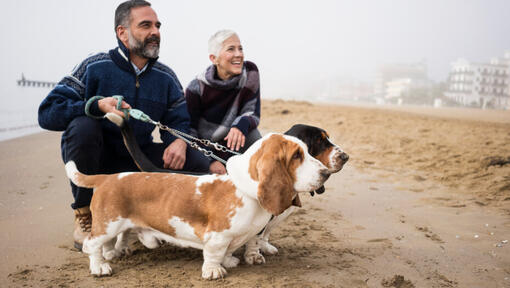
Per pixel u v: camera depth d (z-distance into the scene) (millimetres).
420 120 16750
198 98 5016
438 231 4648
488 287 3314
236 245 3318
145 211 3320
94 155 4012
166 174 3434
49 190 6125
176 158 4270
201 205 3197
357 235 4488
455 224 4895
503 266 3717
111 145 4336
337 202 5824
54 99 4055
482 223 4922
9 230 4414
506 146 9992
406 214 5301
